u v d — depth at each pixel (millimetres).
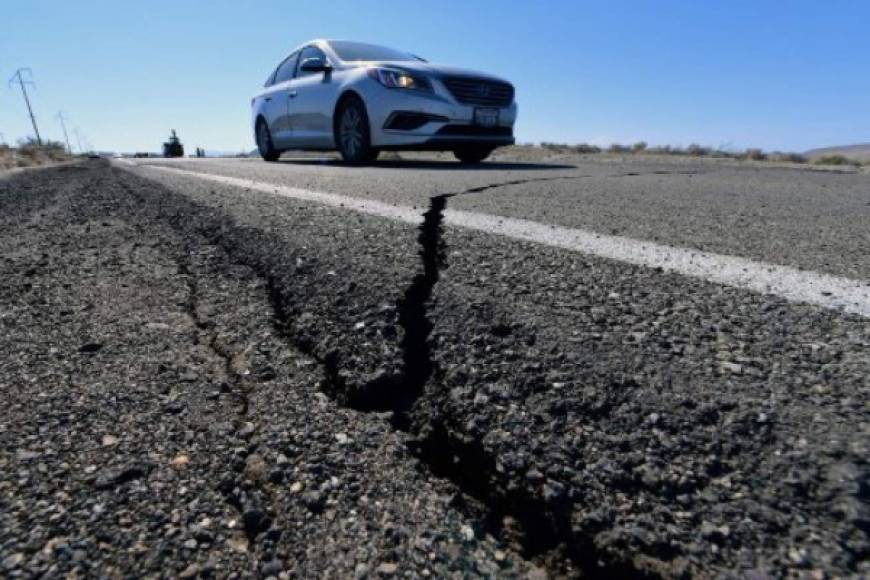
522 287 1511
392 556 709
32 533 711
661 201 3295
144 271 1832
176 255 2012
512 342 1199
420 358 1206
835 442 849
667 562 698
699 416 928
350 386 1115
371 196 3260
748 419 913
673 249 1953
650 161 9102
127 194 3578
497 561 729
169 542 708
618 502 781
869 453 821
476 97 6344
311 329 1338
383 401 1101
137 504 767
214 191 3535
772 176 5738
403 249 1895
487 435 930
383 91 6250
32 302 1537
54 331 1339
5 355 1202
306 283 1623
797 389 997
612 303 1398
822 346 1157
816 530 712
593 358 1116
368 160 6762
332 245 1963
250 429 945
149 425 948
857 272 1673
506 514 827
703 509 756
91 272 1819
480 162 7832
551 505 797
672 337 1204
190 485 807
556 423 940
